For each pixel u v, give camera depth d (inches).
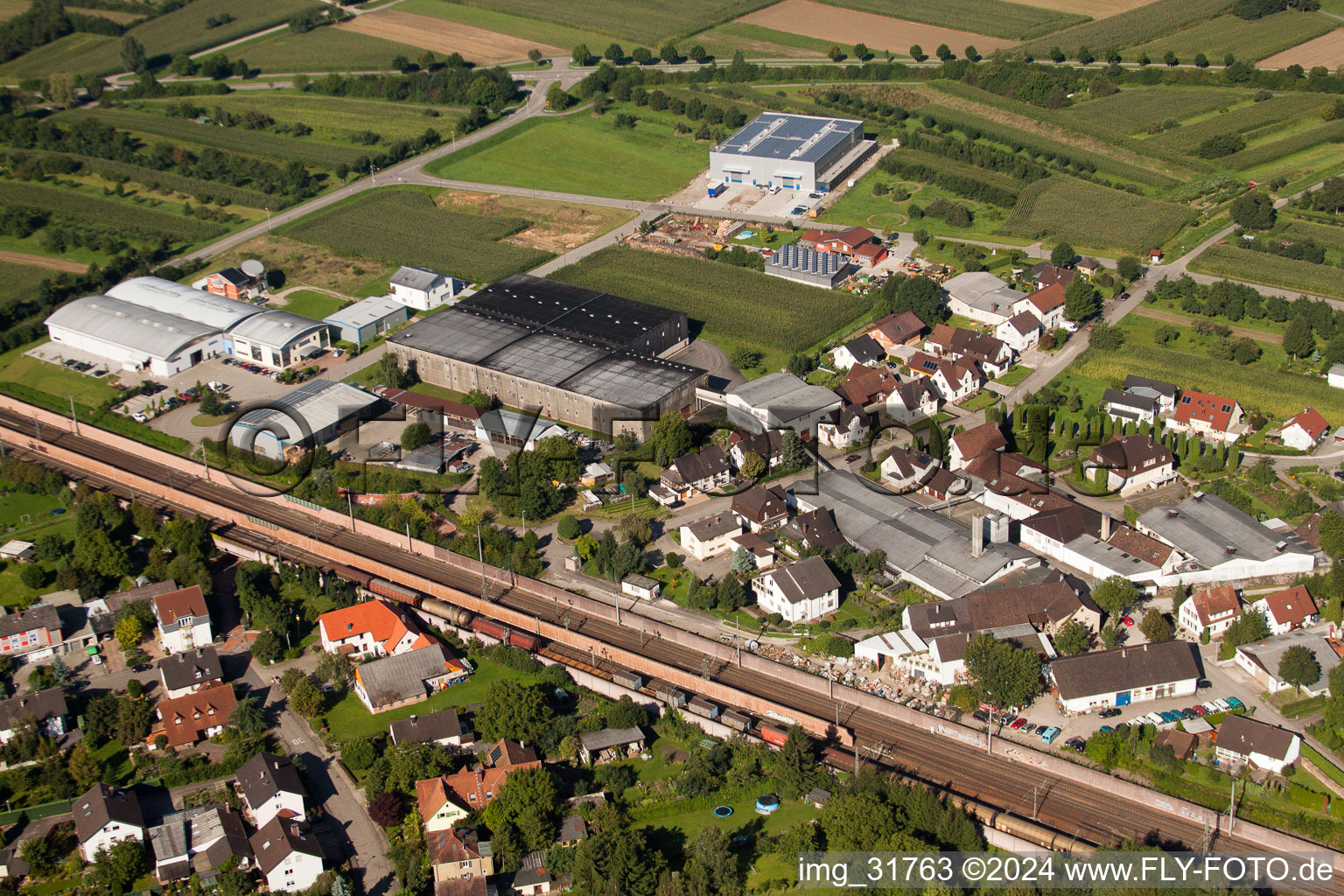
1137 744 6776.6
